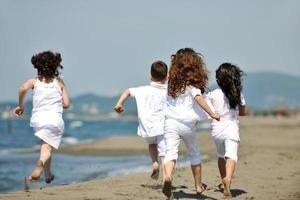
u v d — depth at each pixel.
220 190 12.64
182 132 11.12
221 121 11.57
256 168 17.53
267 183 13.91
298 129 61.81
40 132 11.21
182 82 11.12
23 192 12.25
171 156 11.02
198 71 11.15
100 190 12.60
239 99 11.56
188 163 22.05
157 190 12.66
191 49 11.37
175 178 14.82
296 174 15.95
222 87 11.65
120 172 20.30
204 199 11.35
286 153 24.38
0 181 18.56
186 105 11.12
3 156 29.03
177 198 11.47
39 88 11.39
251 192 12.28
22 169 22.33
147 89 12.78
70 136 65.19
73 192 12.23
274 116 193.75
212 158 24.58
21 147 39.91
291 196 11.50
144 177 15.28
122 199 11.16
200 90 11.12
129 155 29.50
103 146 35.69
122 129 111.19
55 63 11.56
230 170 11.34
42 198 11.26
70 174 19.64
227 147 11.48
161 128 12.64
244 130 58.31
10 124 81.44
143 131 12.70
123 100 12.73
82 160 26.27
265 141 37.66
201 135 45.19
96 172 20.44
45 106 11.38
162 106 12.73
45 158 11.15
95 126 145.75
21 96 11.48
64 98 11.61
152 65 12.86
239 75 11.62
